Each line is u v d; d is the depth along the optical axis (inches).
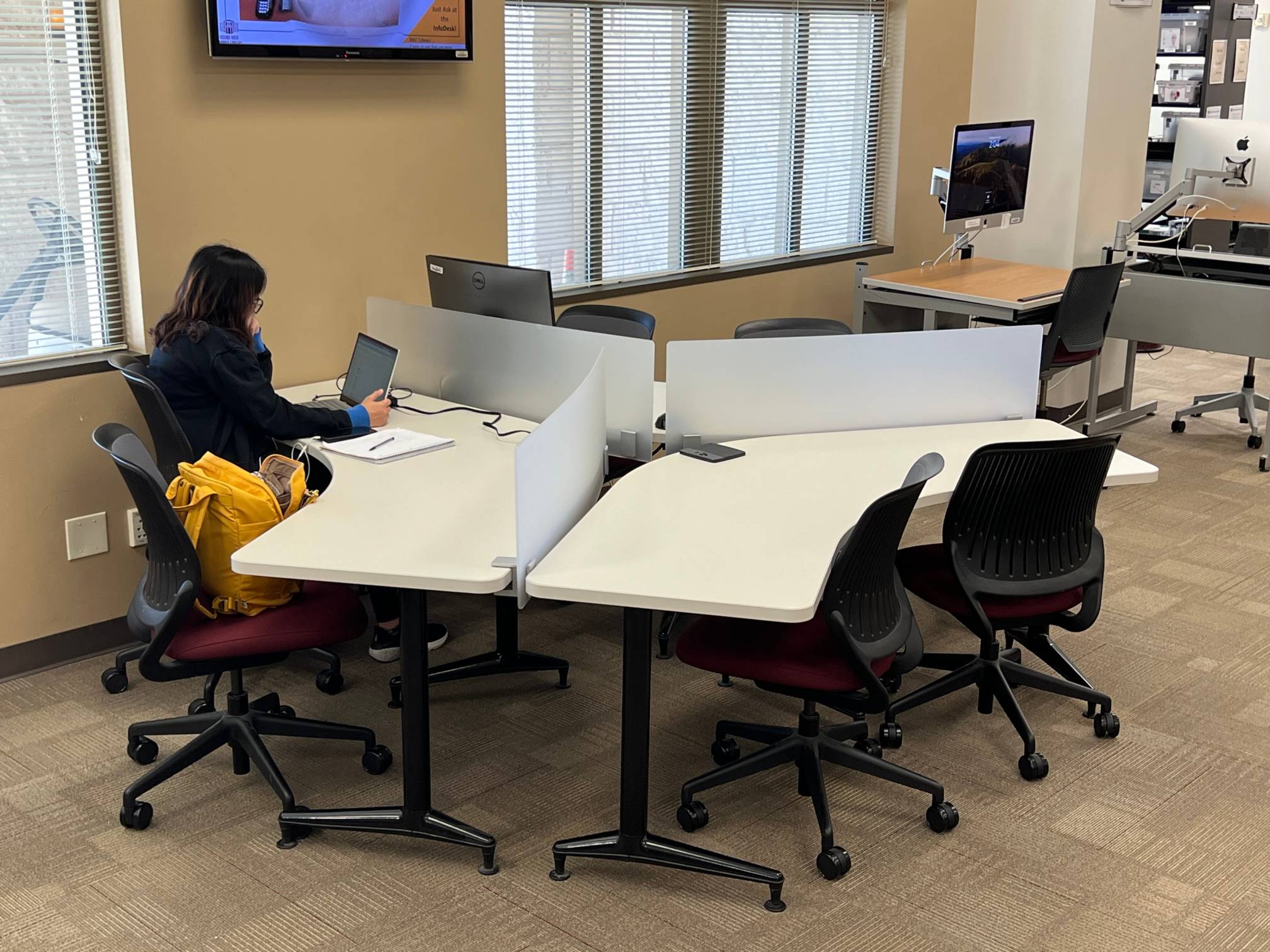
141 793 116.3
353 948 99.3
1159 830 117.1
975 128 220.5
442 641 156.5
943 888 107.9
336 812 113.3
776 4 224.2
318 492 123.9
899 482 128.5
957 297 216.4
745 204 230.7
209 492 112.3
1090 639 159.6
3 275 141.6
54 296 146.4
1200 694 144.9
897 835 116.0
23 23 137.3
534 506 105.0
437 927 102.0
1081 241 248.2
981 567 124.2
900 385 147.7
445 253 179.8
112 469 149.4
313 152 161.3
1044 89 245.3
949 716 139.6
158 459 138.2
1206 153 239.3
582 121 201.2
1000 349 149.3
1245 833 116.7
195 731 124.6
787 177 236.2
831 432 146.9
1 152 138.8
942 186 229.9
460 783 124.0
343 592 121.0
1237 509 208.8
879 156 251.6
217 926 102.1
